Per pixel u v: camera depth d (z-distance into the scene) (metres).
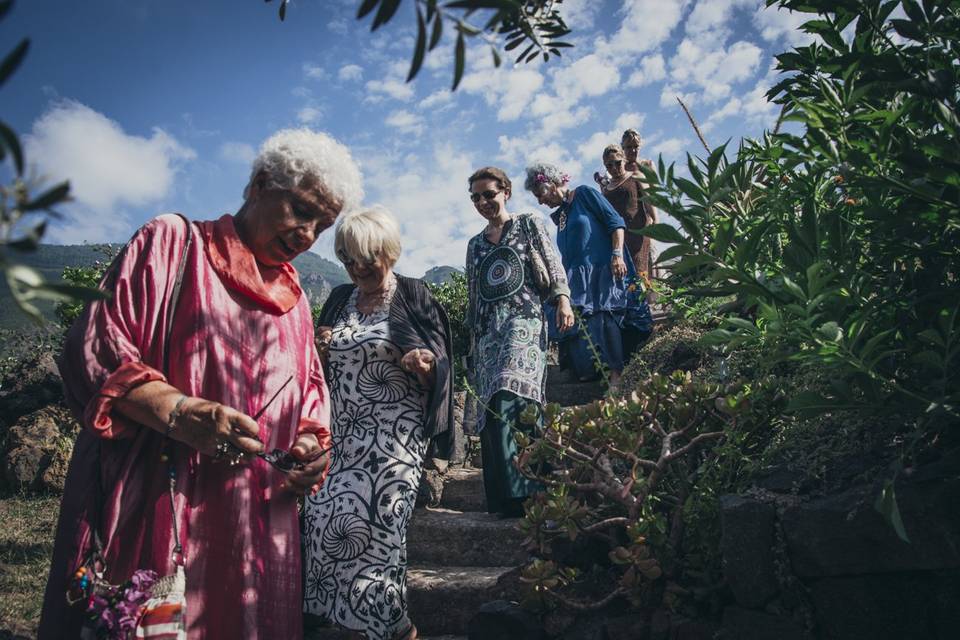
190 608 1.93
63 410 6.48
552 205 5.62
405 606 2.93
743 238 1.99
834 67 2.13
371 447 2.97
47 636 1.85
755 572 2.33
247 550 2.02
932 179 1.63
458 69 0.90
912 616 2.09
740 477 2.72
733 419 2.72
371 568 2.82
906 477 2.13
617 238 5.52
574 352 5.50
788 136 2.16
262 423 2.14
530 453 3.02
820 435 2.51
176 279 2.12
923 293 1.94
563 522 2.79
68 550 1.89
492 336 4.12
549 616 2.86
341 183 2.17
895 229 1.93
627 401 3.03
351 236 3.01
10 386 6.84
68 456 5.98
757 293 1.94
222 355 2.09
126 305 2.01
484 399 4.05
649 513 2.79
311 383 2.44
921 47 1.81
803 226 1.97
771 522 2.34
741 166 2.26
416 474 3.04
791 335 1.89
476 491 4.64
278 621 2.04
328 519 2.89
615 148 6.62
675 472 2.96
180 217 2.21
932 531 2.05
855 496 2.21
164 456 1.97
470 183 4.32
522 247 4.21
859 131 1.97
